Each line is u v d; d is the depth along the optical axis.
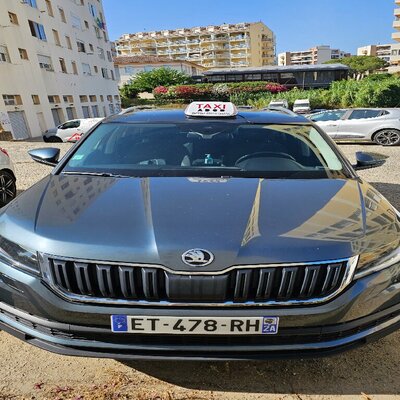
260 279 1.64
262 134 3.05
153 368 2.09
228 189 2.27
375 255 1.79
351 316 1.73
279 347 1.71
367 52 130.50
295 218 1.90
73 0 34.84
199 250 1.65
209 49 99.50
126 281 1.65
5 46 23.38
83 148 2.91
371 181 6.88
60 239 1.74
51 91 29.38
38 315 1.76
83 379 2.01
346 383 2.01
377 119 11.33
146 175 2.55
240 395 1.92
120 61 71.50
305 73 52.53
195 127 3.12
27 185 6.98
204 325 1.65
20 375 2.03
